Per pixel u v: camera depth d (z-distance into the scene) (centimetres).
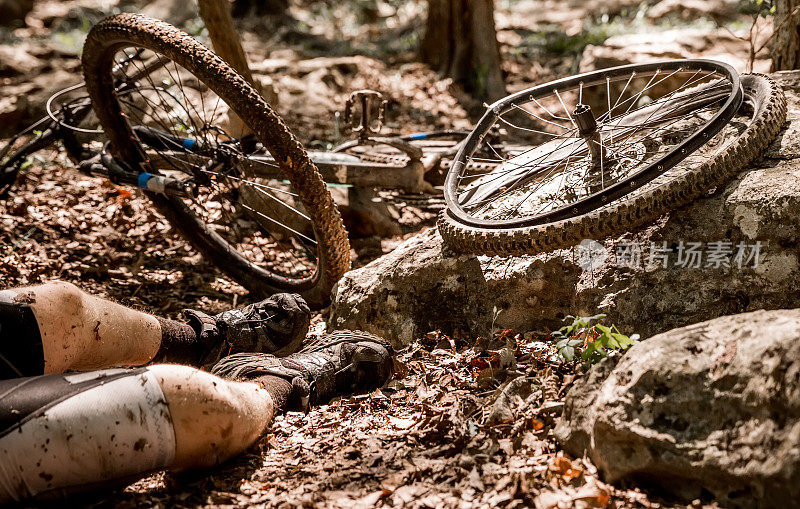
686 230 327
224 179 473
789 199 312
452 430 271
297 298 335
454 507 229
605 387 241
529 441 261
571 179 400
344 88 942
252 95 395
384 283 383
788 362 209
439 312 372
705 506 216
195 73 402
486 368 320
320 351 324
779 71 478
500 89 958
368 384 322
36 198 585
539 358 316
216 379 249
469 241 358
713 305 316
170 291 489
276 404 296
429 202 574
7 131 805
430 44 1021
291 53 1127
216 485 251
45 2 1441
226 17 595
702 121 398
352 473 253
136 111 667
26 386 224
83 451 220
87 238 540
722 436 217
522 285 353
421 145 634
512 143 739
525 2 1477
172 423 232
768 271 310
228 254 477
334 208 415
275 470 260
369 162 547
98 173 481
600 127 412
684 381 227
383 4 1497
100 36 429
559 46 1102
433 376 326
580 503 224
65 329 260
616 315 328
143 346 295
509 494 232
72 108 532
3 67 949
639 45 910
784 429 205
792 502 198
